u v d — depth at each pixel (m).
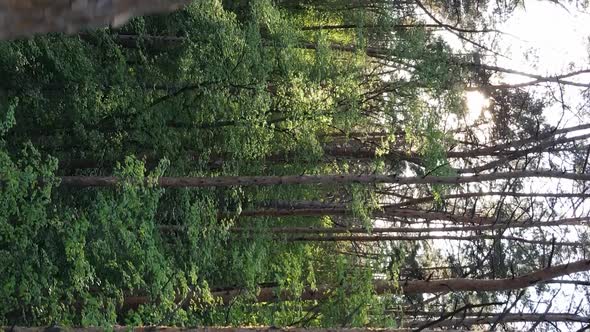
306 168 16.81
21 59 12.46
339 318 12.85
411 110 15.61
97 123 14.16
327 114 15.46
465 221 16.41
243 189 16.64
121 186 12.22
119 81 14.15
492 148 16.59
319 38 16.38
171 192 15.08
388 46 17.89
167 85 14.74
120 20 3.28
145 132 14.48
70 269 10.85
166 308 11.20
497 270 16.03
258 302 14.30
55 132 13.83
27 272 10.45
